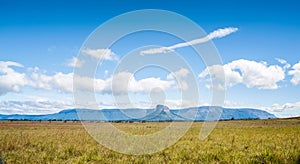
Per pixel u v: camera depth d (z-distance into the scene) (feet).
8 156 47.11
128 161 45.03
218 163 44.34
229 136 85.51
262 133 102.32
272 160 46.19
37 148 57.26
